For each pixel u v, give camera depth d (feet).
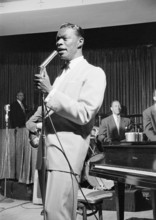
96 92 5.36
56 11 23.11
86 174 13.76
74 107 5.03
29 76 29.86
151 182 6.82
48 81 5.22
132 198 14.73
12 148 18.31
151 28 26.32
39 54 29.68
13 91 30.09
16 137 18.22
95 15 23.70
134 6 22.31
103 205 14.94
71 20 24.52
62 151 5.24
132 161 8.04
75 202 5.30
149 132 15.79
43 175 5.23
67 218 5.14
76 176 5.28
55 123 5.42
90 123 5.51
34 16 23.88
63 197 5.12
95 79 5.47
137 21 24.77
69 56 5.75
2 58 30.48
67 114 5.07
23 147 17.71
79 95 5.45
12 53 30.19
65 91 5.49
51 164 5.22
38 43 28.76
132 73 27.66
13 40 28.94
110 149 8.87
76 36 5.74
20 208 15.79
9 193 18.76
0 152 19.57
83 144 5.42
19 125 26.23
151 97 27.02
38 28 26.12
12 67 30.27
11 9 23.44
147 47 27.32
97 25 25.50
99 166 8.92
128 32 26.91
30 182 17.31
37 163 5.30
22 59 30.07
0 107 30.04
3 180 19.40
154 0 21.54
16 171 18.17
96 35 27.73
